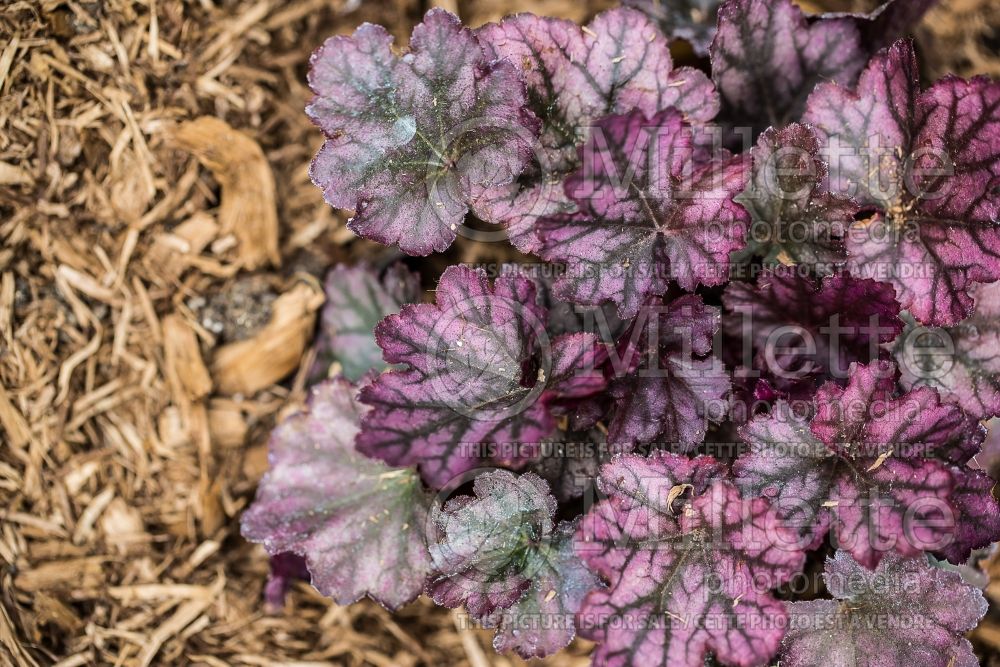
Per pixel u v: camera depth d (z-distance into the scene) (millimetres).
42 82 732
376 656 735
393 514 671
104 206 741
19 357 730
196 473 738
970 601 643
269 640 732
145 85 743
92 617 725
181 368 739
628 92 659
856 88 676
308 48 770
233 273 750
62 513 729
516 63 653
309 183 765
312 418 685
